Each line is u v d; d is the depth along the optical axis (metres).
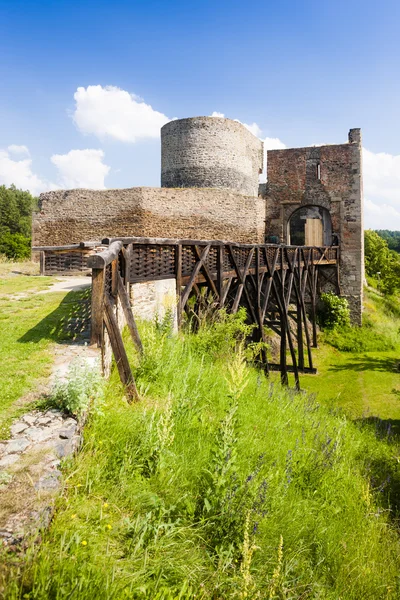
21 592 1.56
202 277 7.92
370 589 2.70
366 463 4.91
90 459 2.58
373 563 2.93
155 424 3.28
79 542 1.95
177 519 2.35
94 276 3.96
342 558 2.88
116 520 2.25
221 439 3.06
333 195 21.92
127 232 18.86
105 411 3.21
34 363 3.72
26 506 1.92
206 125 22.78
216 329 6.86
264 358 10.18
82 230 19.47
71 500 2.21
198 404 4.27
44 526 1.88
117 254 4.67
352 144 21.58
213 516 2.48
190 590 1.93
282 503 3.04
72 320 5.53
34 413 2.82
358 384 13.36
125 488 2.49
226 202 20.05
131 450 2.83
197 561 2.21
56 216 19.88
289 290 13.51
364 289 25.94
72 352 4.07
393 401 11.59
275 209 22.91
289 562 2.51
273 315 17.20
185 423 3.64
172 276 6.96
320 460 3.92
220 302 8.21
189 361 5.27
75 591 1.64
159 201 18.92
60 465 2.31
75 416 2.81
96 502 2.32
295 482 3.56
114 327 3.99
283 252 12.79
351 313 21.31
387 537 3.40
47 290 8.65
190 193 19.45
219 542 2.41
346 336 19.62
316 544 2.89
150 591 1.90
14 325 5.25
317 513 3.29
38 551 1.76
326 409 7.74
